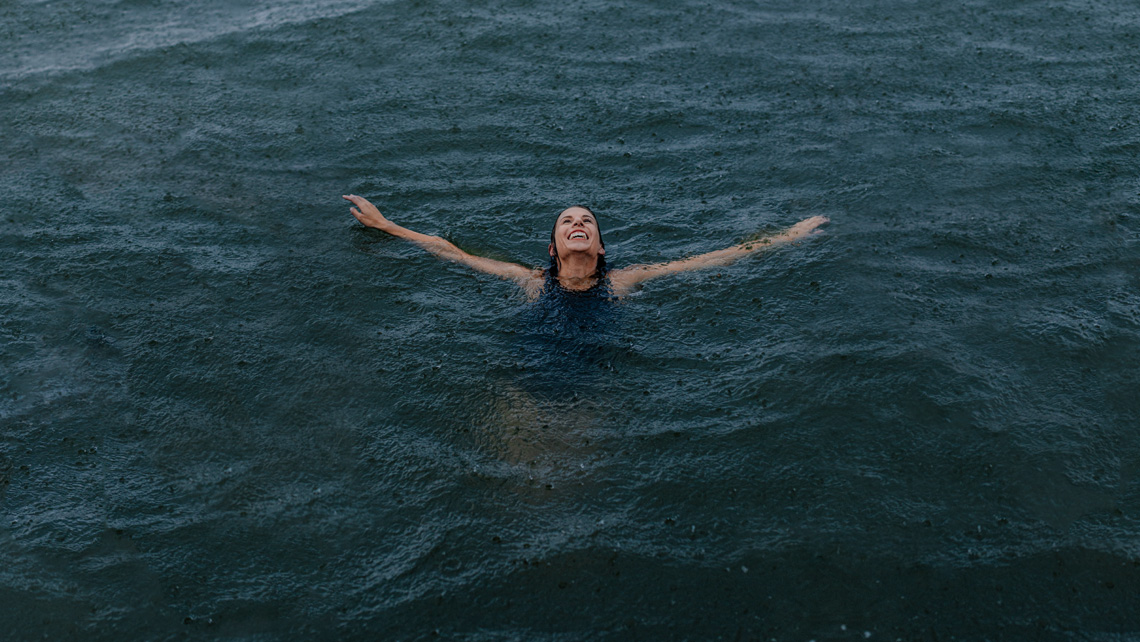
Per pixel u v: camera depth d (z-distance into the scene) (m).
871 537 3.34
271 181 6.03
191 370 4.32
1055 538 3.31
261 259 5.18
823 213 5.53
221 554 3.36
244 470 3.75
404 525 3.46
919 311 4.59
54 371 4.32
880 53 7.65
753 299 4.72
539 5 8.70
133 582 3.24
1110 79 7.09
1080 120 6.49
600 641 2.98
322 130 6.67
